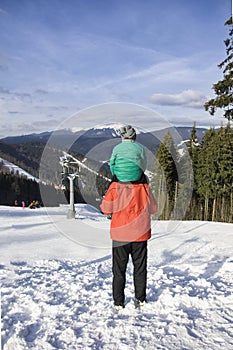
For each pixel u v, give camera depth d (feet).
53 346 7.07
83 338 7.41
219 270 15.01
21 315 8.95
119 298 9.11
